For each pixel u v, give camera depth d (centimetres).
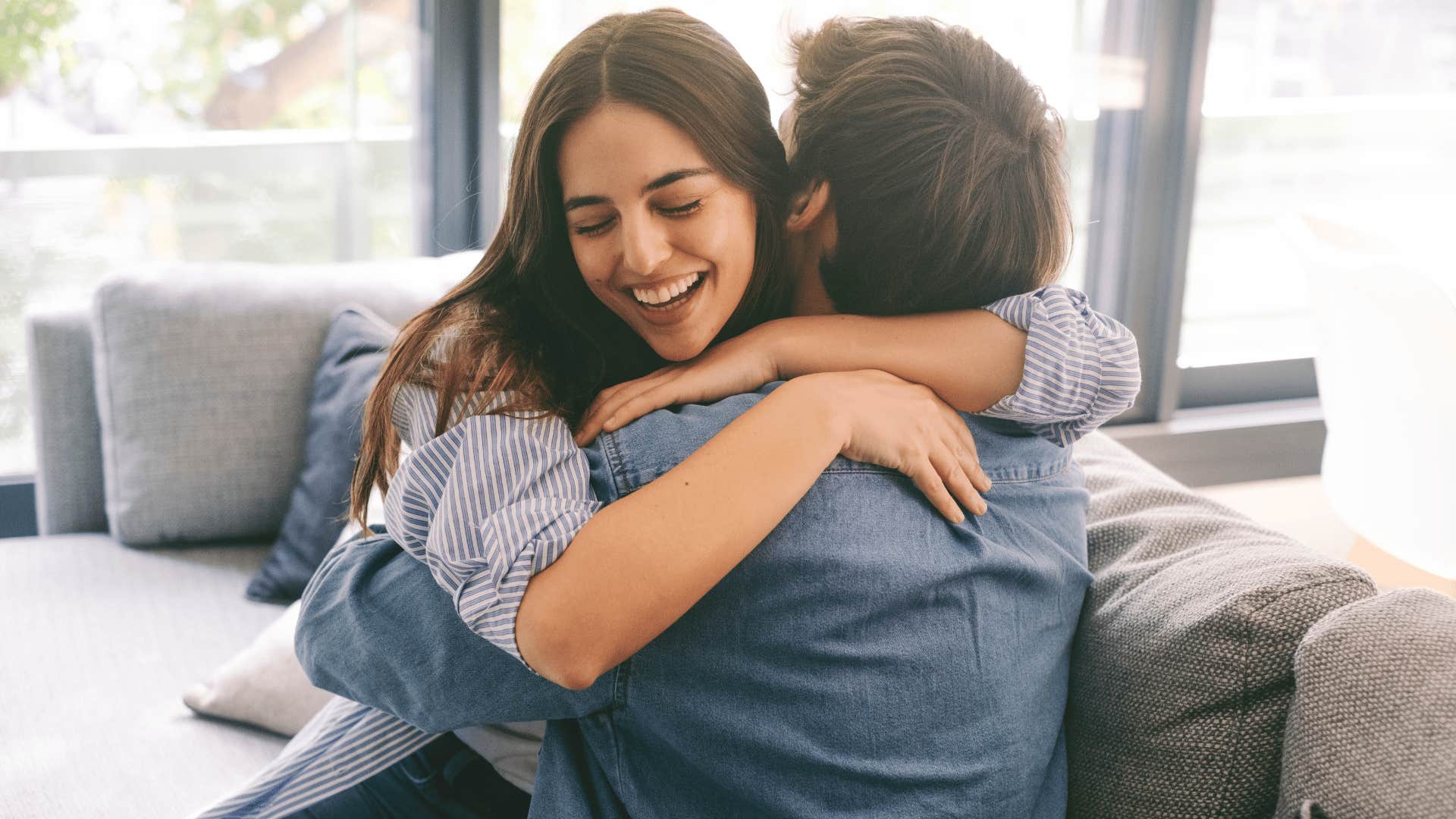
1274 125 256
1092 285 256
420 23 217
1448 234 271
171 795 128
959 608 82
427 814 100
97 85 204
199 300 178
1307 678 77
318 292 184
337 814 99
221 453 178
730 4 217
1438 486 193
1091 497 113
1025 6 235
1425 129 266
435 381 83
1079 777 92
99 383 179
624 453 80
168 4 203
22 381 212
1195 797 85
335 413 169
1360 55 257
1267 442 262
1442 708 72
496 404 81
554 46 221
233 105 211
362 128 219
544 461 77
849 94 81
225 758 135
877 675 79
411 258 213
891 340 87
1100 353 89
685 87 76
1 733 137
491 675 80
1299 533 265
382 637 82
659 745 82
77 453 186
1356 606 79
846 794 79
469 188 224
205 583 174
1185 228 246
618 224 78
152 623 162
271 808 95
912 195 81
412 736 96
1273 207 262
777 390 81
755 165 80
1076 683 94
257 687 141
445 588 77
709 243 79
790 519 79
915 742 80
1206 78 240
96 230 210
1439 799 69
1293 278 269
